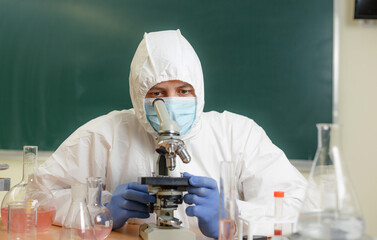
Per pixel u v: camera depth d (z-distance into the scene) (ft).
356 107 9.16
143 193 4.74
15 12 9.14
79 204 3.64
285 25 9.14
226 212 3.21
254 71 9.12
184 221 5.78
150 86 5.20
